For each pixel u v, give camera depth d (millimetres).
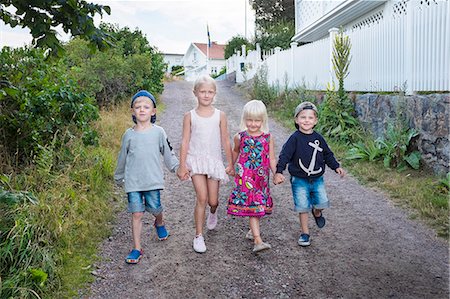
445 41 5867
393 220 4305
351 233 4039
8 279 2756
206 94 3707
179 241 3928
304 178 3760
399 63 6992
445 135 5301
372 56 7922
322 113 8391
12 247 3043
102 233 3988
